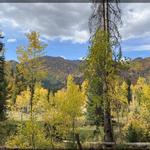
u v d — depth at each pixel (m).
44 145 27.03
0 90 41.00
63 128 35.59
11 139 28.45
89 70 23.12
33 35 37.31
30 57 37.53
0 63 39.16
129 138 27.52
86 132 39.12
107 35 22.88
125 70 23.25
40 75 37.81
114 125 33.69
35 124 27.30
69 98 40.09
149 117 33.41
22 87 44.59
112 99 23.30
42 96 44.28
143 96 40.81
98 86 23.86
